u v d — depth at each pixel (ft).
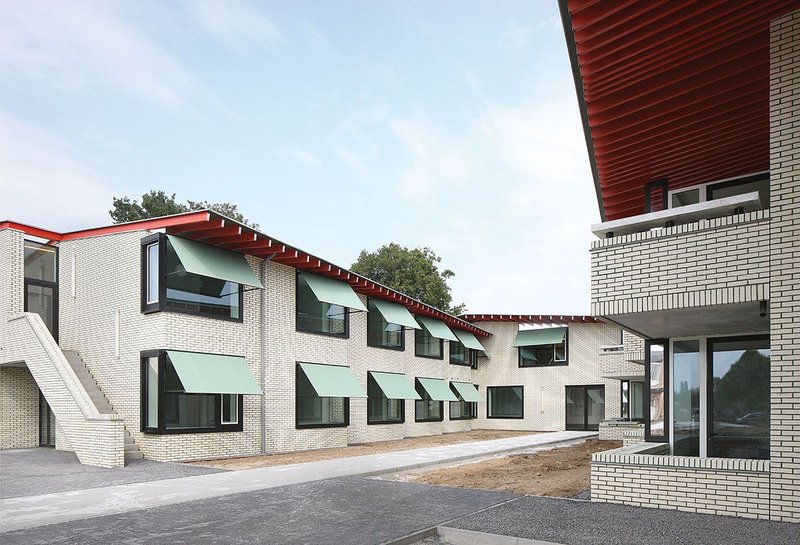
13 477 45.96
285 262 72.13
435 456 63.05
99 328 64.39
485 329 128.88
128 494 38.11
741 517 29.30
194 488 40.57
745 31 27.78
